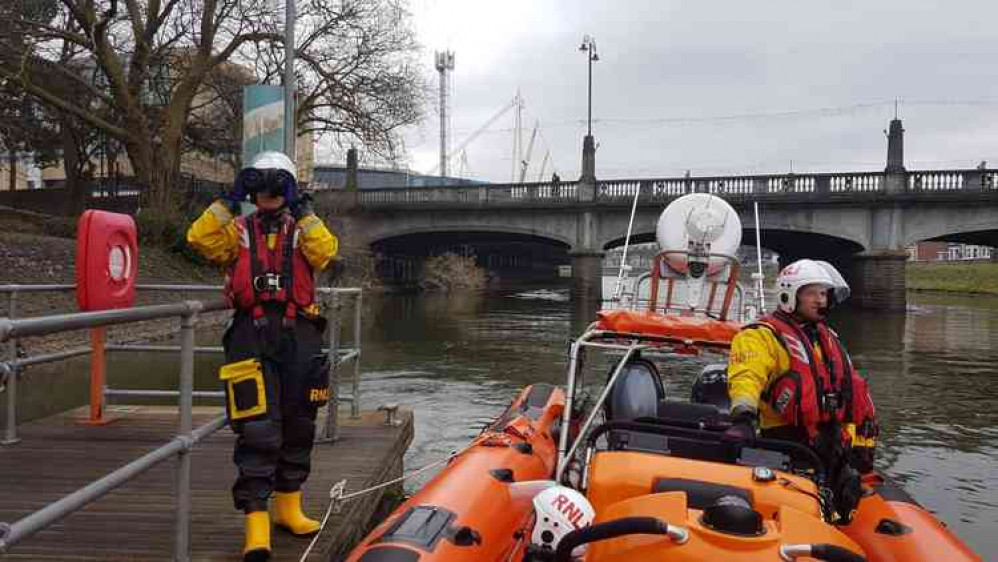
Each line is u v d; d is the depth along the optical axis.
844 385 3.77
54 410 10.35
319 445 6.25
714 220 7.49
